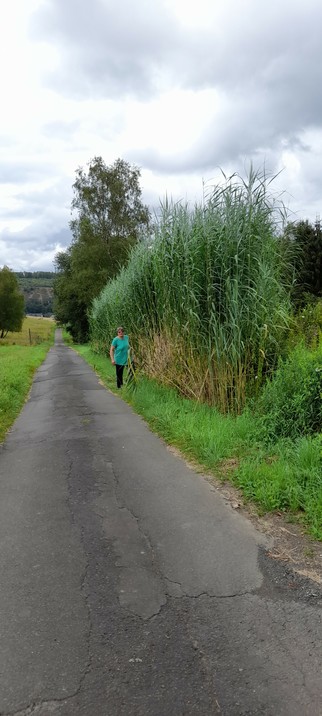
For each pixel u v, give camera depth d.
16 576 3.35
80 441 7.27
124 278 14.31
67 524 4.21
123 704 2.20
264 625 2.74
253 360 7.43
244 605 2.94
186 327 8.56
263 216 7.80
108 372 17.81
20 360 24.02
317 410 5.74
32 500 4.84
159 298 10.33
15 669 2.44
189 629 2.72
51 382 16.33
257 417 6.57
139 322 12.55
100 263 42.62
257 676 2.35
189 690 2.28
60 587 3.20
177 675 2.37
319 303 10.31
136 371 11.95
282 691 2.26
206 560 3.49
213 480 5.17
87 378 17.20
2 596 3.11
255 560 3.47
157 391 10.11
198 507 4.46
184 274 8.80
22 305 72.19
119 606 2.96
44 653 2.55
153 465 5.83
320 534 3.73
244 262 7.74
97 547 3.76
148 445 6.81
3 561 3.57
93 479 5.43
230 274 7.88
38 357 29.28
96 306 27.50
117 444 6.96
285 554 3.54
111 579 3.28
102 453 6.51
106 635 2.69
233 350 7.27
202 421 7.00
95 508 4.55
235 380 7.41
